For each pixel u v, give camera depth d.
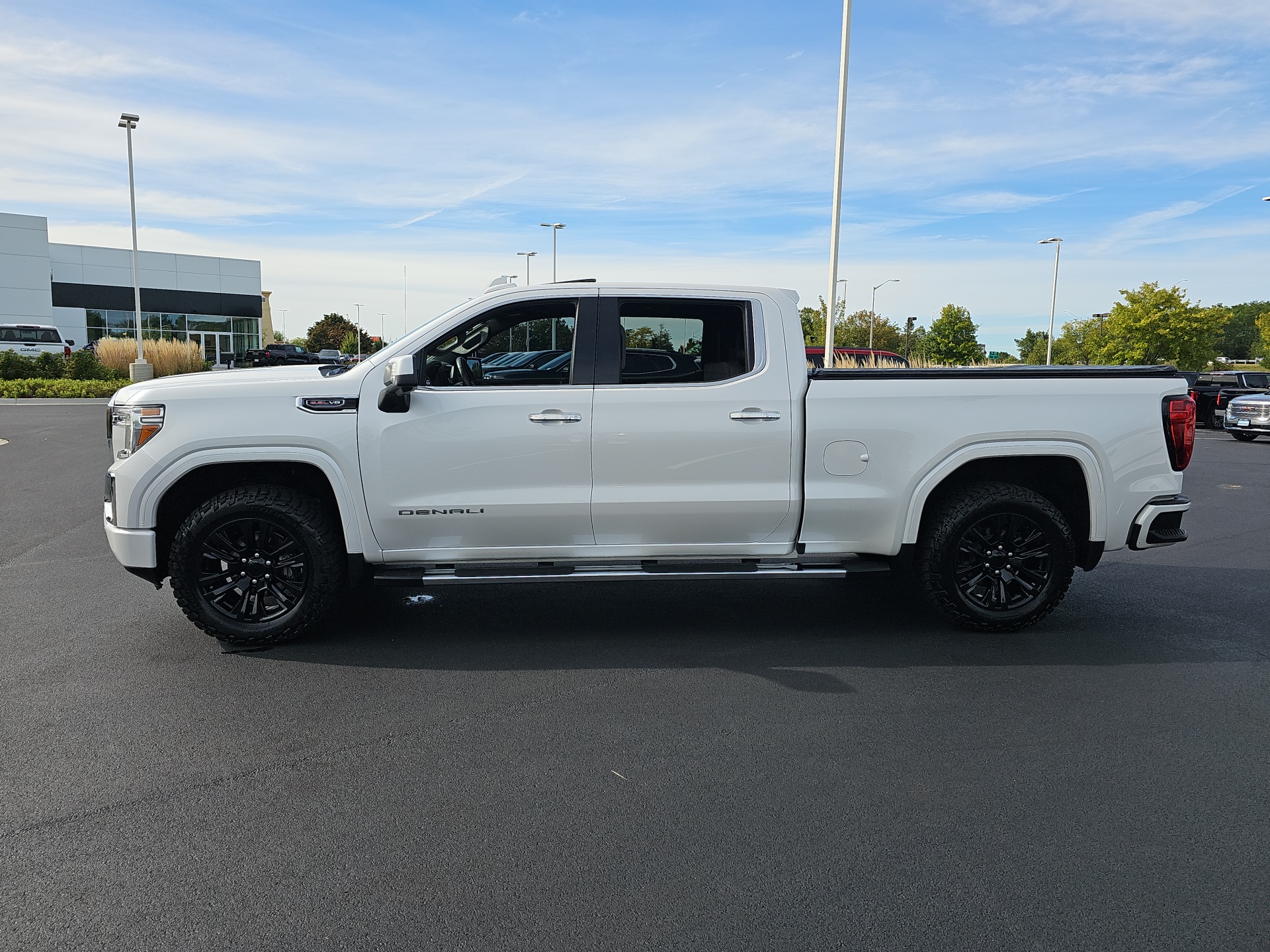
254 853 2.94
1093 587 6.67
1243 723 4.08
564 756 3.69
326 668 4.75
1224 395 26.80
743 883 2.78
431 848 2.98
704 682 4.58
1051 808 3.27
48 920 2.58
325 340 93.69
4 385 26.67
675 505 5.09
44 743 3.79
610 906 2.66
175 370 32.84
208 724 4.00
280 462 5.09
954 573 5.30
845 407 5.11
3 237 39.78
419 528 5.04
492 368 5.17
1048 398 5.18
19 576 6.65
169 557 4.95
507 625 5.59
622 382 5.10
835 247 18.20
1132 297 51.00
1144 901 2.70
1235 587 6.68
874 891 2.75
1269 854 2.96
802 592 6.47
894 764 3.63
